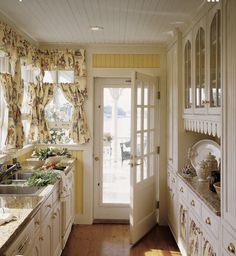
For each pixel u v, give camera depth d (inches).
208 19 110.3
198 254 110.3
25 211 82.9
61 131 189.6
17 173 134.3
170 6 118.3
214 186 106.7
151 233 175.0
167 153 183.5
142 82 166.6
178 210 147.3
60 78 186.2
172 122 167.3
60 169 145.4
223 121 84.0
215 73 104.3
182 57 152.5
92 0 111.9
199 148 146.5
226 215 82.3
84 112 185.2
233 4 76.5
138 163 163.8
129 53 185.2
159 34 161.0
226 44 81.4
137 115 162.6
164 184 186.7
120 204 193.6
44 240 105.8
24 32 155.7
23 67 160.6
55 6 118.4
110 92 192.1
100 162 193.0
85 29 151.8
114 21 137.8
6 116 131.6
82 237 167.8
